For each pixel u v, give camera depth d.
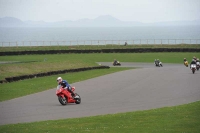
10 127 30.53
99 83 63.19
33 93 52.38
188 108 39.19
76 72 85.25
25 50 138.88
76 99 43.50
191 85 59.44
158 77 71.62
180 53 141.88
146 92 52.41
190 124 31.34
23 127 30.48
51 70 80.25
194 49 143.50
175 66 105.19
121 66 106.00
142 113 36.53
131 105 42.16
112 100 45.81
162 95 49.62
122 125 31.12
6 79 64.31
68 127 30.45
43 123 32.09
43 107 41.12
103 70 90.94
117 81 65.81
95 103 43.75
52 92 53.41
